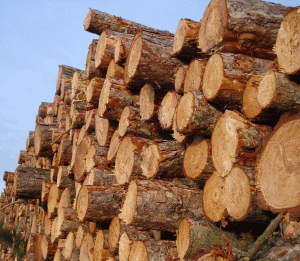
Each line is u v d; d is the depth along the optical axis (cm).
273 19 343
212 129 360
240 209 298
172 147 434
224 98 334
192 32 425
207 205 354
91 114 670
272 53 354
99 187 509
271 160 273
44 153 925
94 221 527
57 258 706
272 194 269
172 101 433
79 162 666
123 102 541
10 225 1287
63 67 1013
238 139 297
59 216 707
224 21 345
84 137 679
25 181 873
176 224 402
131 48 498
